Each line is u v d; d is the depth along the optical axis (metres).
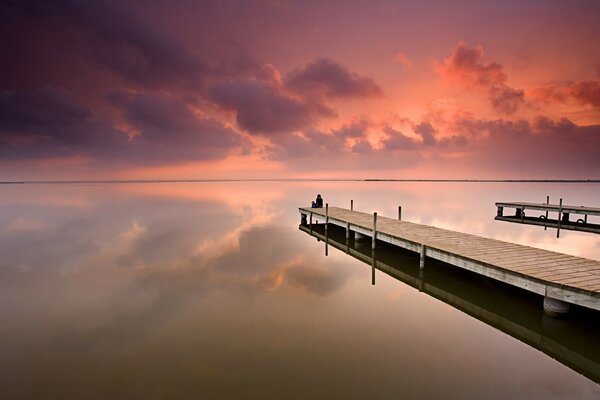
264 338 7.07
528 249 10.66
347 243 16.94
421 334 7.26
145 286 10.53
